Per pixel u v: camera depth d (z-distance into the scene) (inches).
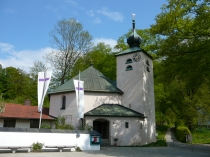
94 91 1130.0
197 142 1240.8
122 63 1270.9
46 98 1998.0
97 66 1823.3
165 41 849.5
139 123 1067.9
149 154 683.4
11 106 1160.2
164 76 935.7
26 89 2249.0
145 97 1165.1
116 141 1006.4
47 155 587.2
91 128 978.1
